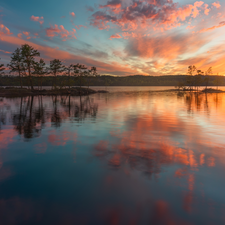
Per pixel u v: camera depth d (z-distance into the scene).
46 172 4.95
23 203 3.59
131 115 16.36
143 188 4.11
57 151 6.68
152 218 3.17
